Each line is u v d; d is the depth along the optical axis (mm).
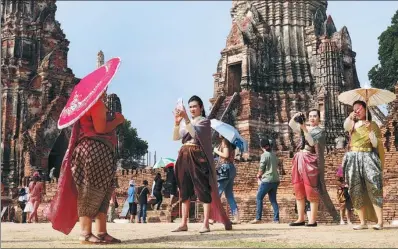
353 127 13461
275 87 52844
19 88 55750
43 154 54031
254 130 49344
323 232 11945
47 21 60312
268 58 53688
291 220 27953
